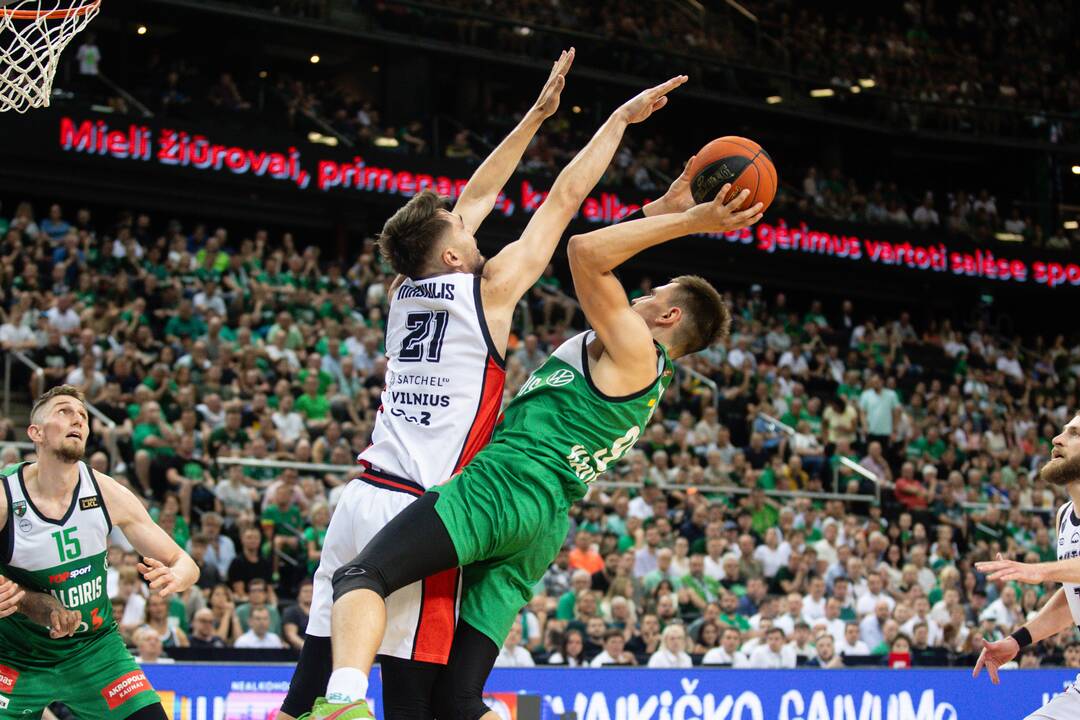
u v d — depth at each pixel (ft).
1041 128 93.15
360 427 45.19
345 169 68.69
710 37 87.61
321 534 38.40
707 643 35.88
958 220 88.17
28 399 45.50
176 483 39.04
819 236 81.20
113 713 17.13
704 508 43.57
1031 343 93.15
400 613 12.21
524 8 80.79
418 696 12.27
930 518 51.31
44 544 16.52
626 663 32.63
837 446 57.72
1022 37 103.09
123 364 44.86
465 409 12.59
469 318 12.61
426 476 12.42
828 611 38.81
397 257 13.03
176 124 64.34
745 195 12.71
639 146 86.58
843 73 92.12
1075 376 83.51
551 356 13.17
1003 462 64.49
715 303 13.50
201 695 23.73
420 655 12.21
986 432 67.00
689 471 47.91
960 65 98.22
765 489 48.65
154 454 39.34
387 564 11.46
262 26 77.46
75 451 16.38
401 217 13.01
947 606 41.09
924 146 96.43
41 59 17.38
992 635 39.32
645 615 36.63
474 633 12.60
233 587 35.32
